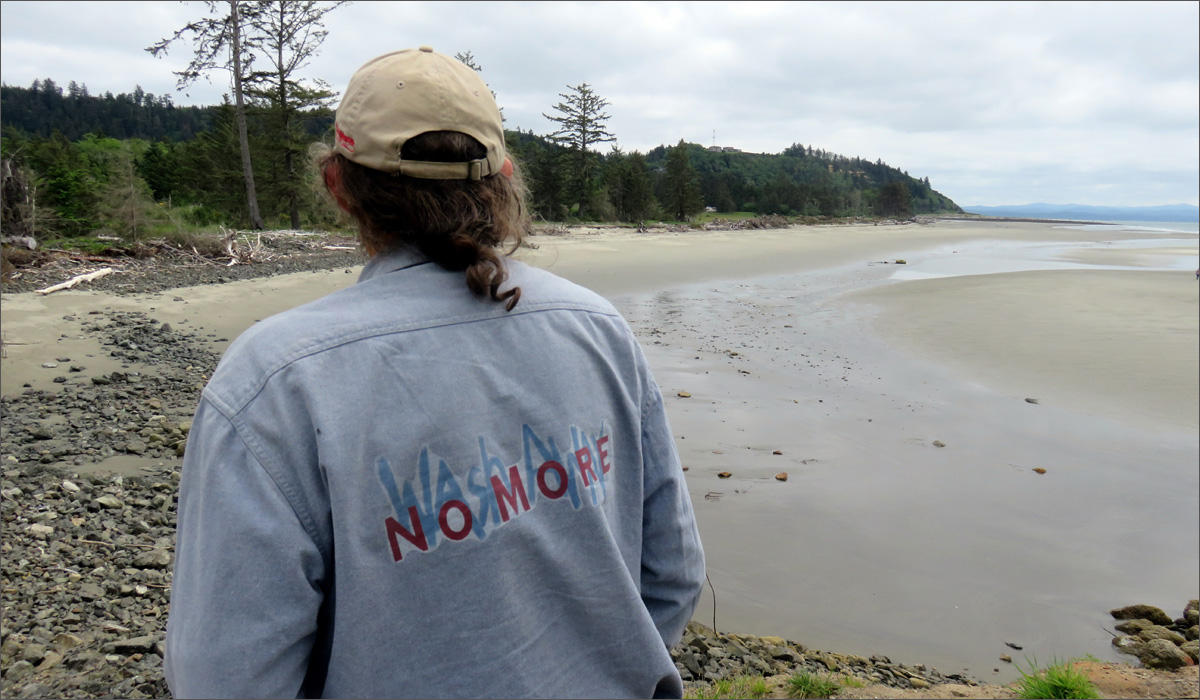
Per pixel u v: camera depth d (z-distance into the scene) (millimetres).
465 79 999
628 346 1091
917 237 53312
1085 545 5680
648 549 1123
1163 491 6664
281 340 862
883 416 8508
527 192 1152
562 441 956
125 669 3082
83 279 13109
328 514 839
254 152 32781
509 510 899
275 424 822
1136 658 4383
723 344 11945
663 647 1040
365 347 869
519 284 1001
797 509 6070
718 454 7121
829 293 18406
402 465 851
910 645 4445
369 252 1042
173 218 20266
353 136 955
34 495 4727
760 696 3496
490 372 920
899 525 5879
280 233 24828
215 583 797
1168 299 17719
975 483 6727
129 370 8070
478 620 875
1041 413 8812
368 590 832
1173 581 5246
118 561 4047
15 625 3338
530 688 907
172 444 5961
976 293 18594
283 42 29500
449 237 925
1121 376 10430
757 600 4809
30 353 8320
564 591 954
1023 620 4742
